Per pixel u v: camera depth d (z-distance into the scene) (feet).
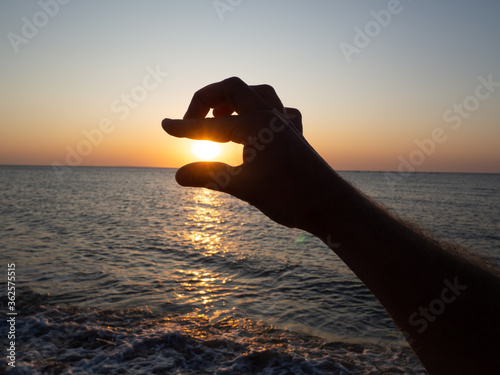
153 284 26.03
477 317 1.11
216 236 53.16
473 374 1.08
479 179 421.18
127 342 14.10
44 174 352.90
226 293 24.58
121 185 217.77
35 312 17.76
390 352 14.43
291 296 24.66
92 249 39.55
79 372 11.66
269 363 12.84
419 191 195.11
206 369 12.27
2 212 73.72
